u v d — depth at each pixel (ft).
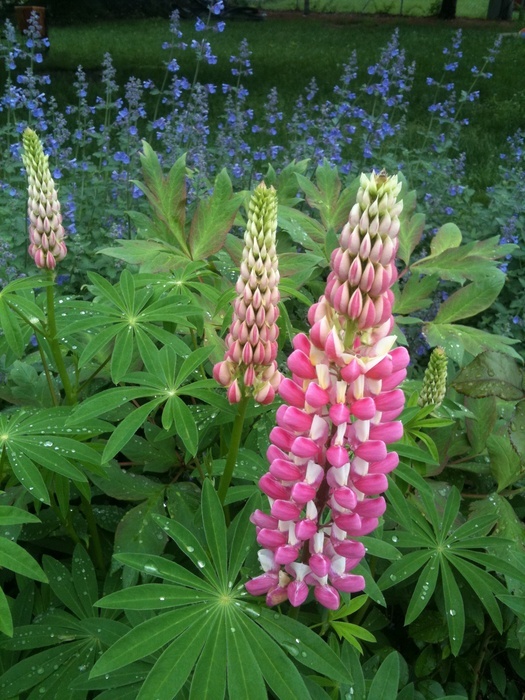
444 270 2.20
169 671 1.04
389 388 1.00
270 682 1.05
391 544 1.44
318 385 0.98
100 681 1.28
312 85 4.47
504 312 3.22
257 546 1.40
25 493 1.60
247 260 1.19
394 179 0.91
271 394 1.30
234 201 1.87
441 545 1.45
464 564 1.42
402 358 0.99
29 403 1.85
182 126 3.59
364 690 1.29
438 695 1.72
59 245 1.55
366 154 3.76
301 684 1.05
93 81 7.85
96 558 1.71
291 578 1.14
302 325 2.36
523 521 1.90
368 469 1.04
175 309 1.53
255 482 1.48
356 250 0.93
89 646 1.40
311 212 3.35
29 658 1.37
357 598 1.31
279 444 1.04
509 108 7.52
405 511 1.41
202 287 1.68
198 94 3.76
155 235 1.98
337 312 0.97
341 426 0.97
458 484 1.92
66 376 1.62
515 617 1.75
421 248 3.54
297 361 0.99
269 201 1.16
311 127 4.17
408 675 1.78
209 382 1.40
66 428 1.42
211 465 1.51
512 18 16.29
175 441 1.81
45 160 1.48
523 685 1.95
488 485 1.98
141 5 13.35
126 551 1.48
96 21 12.84
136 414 1.32
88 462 1.46
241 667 1.05
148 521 1.54
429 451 1.69
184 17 13.35
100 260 2.92
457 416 1.79
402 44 11.94
